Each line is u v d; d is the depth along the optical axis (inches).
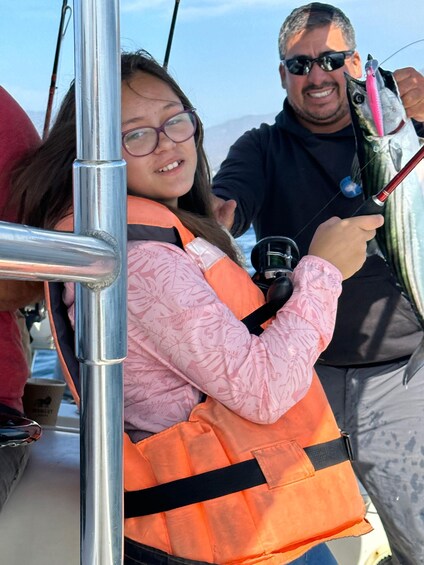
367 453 97.0
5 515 63.7
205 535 54.1
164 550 54.1
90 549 41.6
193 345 55.2
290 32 99.8
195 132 67.9
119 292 39.6
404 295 77.4
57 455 73.9
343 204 100.2
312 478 56.5
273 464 55.4
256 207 104.0
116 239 39.1
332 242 62.8
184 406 57.7
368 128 73.7
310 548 57.3
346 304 97.0
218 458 55.2
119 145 39.4
